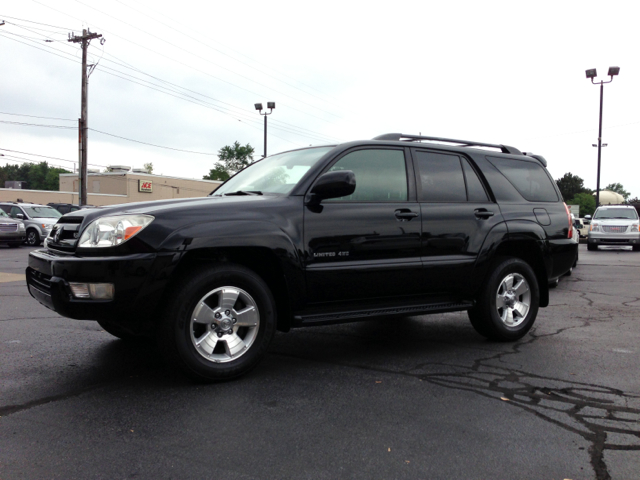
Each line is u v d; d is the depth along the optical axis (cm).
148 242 346
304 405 336
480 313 497
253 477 244
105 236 351
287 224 391
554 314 664
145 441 280
